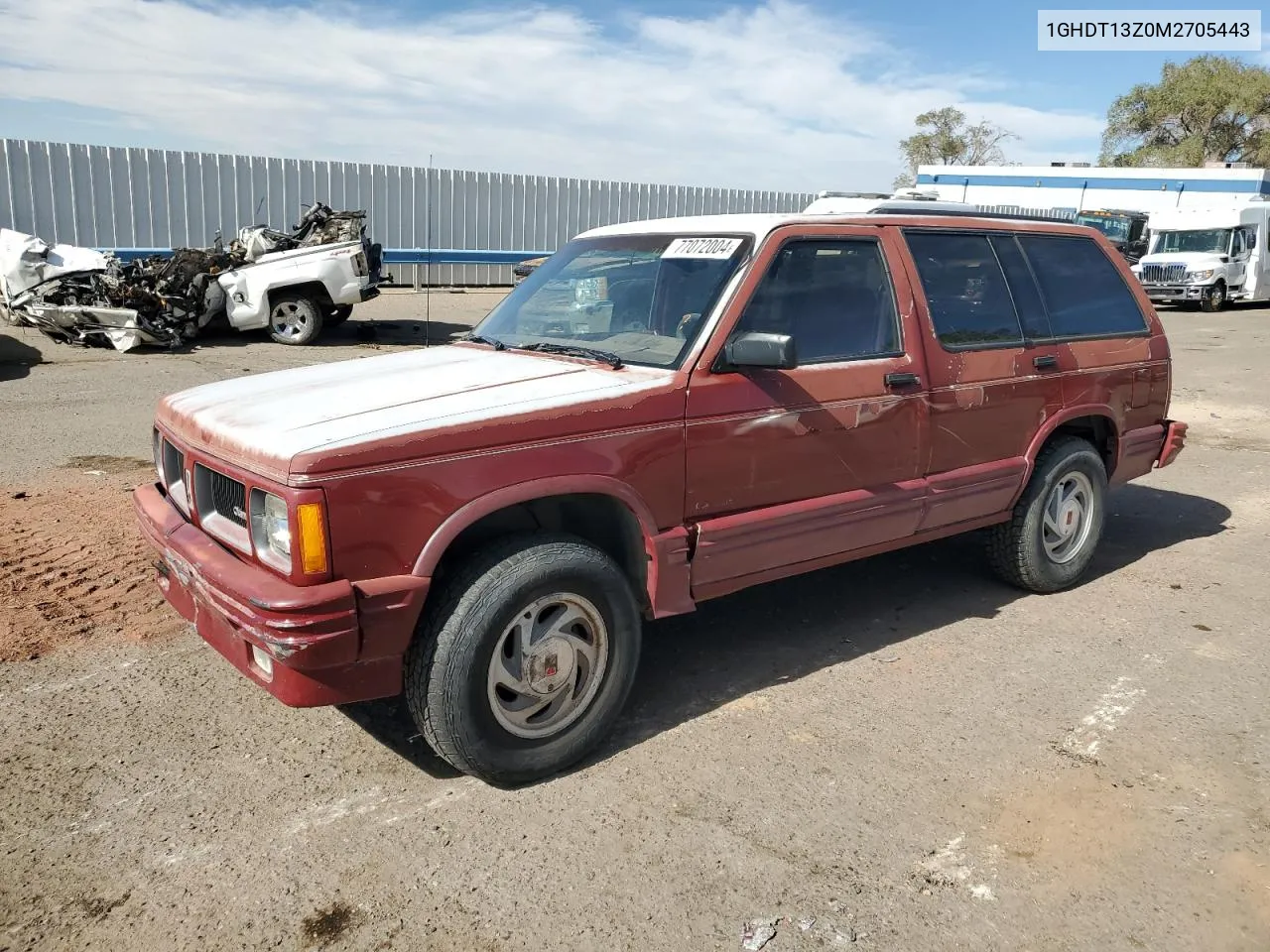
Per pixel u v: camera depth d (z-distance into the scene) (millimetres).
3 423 8742
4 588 4938
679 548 3629
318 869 2939
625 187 26703
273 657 2969
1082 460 5137
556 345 4086
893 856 3010
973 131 56531
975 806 3271
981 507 4738
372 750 3619
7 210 18438
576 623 3457
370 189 22609
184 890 2842
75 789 3318
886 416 4199
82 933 2662
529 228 25281
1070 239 5293
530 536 3334
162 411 3871
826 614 4961
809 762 3543
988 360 4621
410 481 3027
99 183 19266
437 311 19641
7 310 13773
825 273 4094
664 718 3873
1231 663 4398
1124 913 2764
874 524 4266
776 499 3920
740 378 3730
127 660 4250
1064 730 3785
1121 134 55562
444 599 3180
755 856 3004
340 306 15242
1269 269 27141
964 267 4672
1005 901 2811
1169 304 27781
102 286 13242
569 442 3322
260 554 3055
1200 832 3135
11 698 3908
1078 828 3154
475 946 2629
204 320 14234
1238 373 14000
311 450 2910
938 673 4273
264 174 21125
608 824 3164
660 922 2717
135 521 5988
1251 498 7371
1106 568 5719
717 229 4109
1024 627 4809
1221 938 2668
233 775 3428
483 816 3209
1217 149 53469
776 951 2611
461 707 3152
